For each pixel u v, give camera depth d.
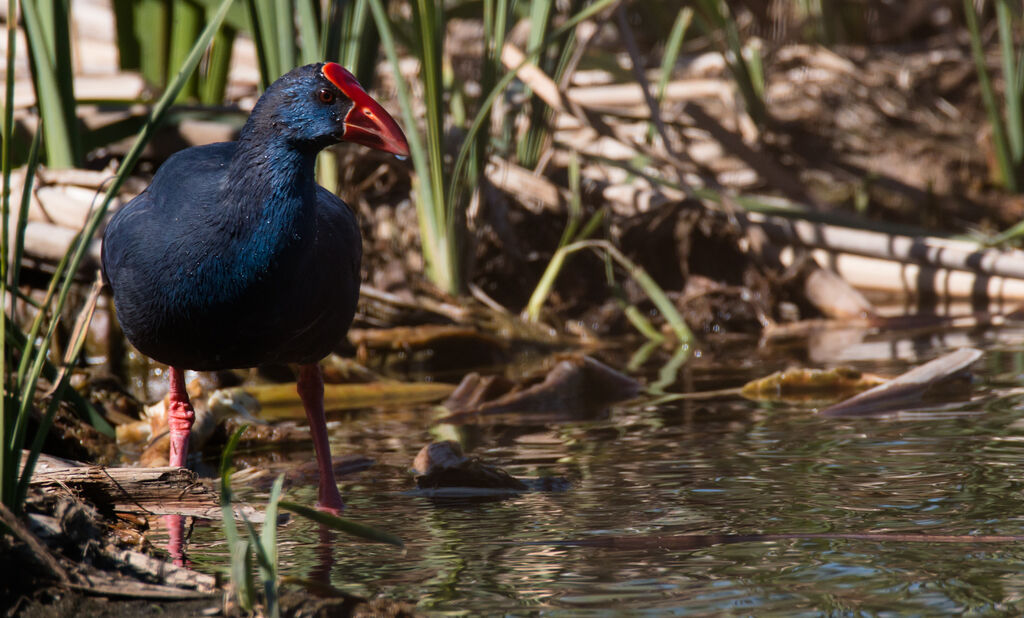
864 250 13.49
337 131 6.08
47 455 6.73
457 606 5.07
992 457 7.18
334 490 6.86
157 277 6.32
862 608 4.93
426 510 6.58
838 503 6.39
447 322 11.83
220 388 10.29
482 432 8.53
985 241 13.49
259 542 4.66
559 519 6.31
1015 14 15.28
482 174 12.15
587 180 13.77
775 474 7.02
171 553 5.85
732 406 9.04
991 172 16.14
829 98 17.12
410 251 12.84
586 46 12.96
